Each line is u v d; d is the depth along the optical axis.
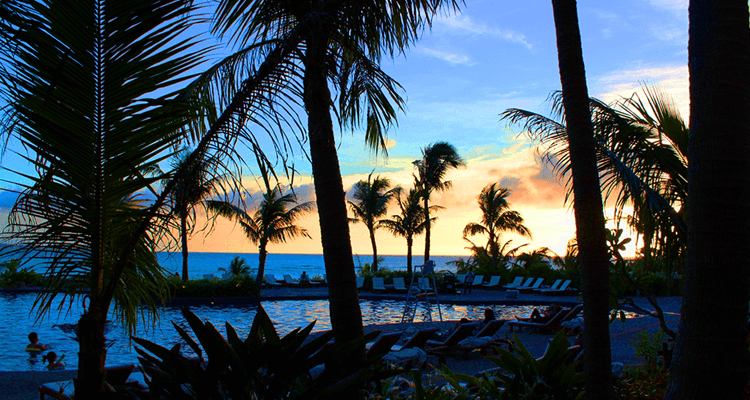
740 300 2.17
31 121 2.73
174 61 3.02
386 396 3.72
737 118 2.23
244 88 3.06
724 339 2.16
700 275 2.25
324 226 3.88
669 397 2.31
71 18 2.71
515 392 3.92
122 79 2.88
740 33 2.29
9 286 24.09
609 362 3.38
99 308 2.96
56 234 2.88
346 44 3.56
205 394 2.19
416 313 18.86
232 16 4.12
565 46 3.71
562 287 24.77
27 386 6.58
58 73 2.49
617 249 5.41
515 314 18.50
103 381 2.88
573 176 3.64
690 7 2.45
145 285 3.52
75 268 3.10
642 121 5.45
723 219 2.20
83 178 2.94
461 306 21.33
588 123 3.63
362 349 3.74
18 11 2.59
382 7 3.98
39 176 2.83
